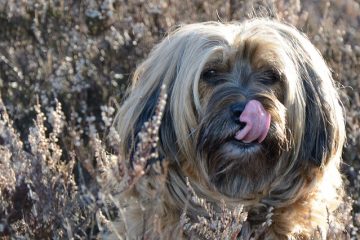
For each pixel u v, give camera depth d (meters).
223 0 10.30
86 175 8.91
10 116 9.77
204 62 7.53
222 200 7.44
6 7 10.54
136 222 7.76
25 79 10.08
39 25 10.45
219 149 7.52
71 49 10.16
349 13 11.36
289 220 7.81
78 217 7.59
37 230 7.36
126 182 6.87
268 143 7.49
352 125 9.48
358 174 9.23
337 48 10.27
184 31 7.92
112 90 9.86
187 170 7.67
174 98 7.62
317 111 7.82
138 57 10.00
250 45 7.64
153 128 6.93
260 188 7.71
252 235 7.78
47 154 7.50
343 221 7.97
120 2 10.42
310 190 7.82
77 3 10.54
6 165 7.56
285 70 7.61
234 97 7.43
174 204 7.67
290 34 7.96
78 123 9.71
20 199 7.50
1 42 10.45
